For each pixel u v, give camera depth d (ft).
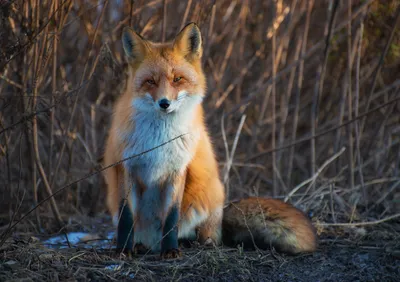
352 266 27.12
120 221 26.18
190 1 36.94
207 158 28.17
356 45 41.09
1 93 33.17
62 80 38.32
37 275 22.39
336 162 46.21
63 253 25.49
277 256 27.45
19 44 27.12
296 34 48.47
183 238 28.78
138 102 25.85
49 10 28.68
